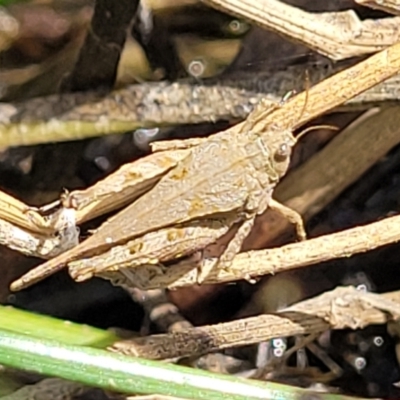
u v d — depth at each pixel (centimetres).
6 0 14
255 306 15
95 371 13
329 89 13
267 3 14
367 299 14
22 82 15
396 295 14
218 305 15
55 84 15
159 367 13
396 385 14
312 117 13
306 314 14
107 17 14
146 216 13
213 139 13
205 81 14
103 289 15
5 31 15
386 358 14
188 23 15
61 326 14
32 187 15
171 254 13
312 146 15
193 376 13
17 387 14
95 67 14
